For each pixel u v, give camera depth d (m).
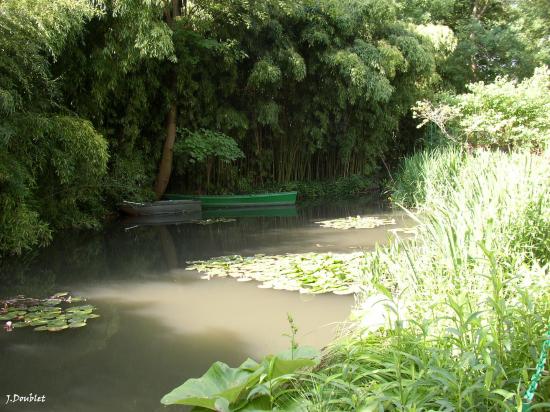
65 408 2.67
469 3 20.41
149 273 5.55
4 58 6.07
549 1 19.45
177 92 10.83
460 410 1.83
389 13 13.23
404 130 17.55
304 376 2.41
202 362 3.21
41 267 5.93
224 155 10.97
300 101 13.10
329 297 4.46
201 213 10.84
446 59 17.14
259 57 11.45
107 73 8.62
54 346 3.48
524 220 3.96
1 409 2.65
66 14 6.61
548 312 2.31
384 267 4.10
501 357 2.04
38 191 7.94
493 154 6.89
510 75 18.38
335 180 14.94
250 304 4.31
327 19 12.25
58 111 8.35
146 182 10.91
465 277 3.04
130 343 3.52
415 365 2.27
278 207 11.86
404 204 10.78
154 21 8.35
